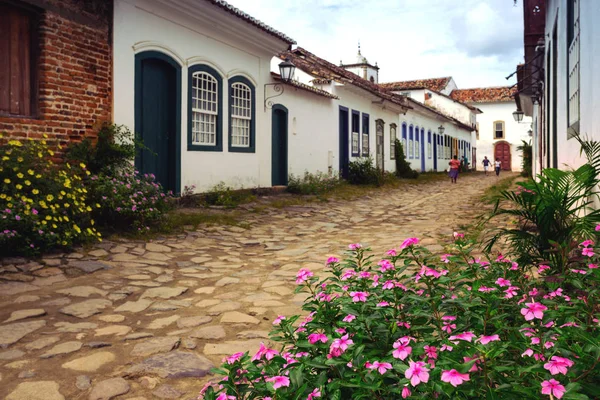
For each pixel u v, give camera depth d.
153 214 9.30
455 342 2.31
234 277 6.69
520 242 4.52
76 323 4.79
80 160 9.14
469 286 3.08
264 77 15.56
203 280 6.54
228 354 4.08
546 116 11.70
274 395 2.02
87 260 7.05
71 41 9.38
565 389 1.74
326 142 20.19
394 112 29.38
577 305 2.69
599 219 4.12
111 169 9.46
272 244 9.14
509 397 1.83
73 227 7.53
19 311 5.04
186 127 12.30
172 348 4.18
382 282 3.03
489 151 57.47
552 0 9.74
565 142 8.15
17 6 8.58
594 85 5.50
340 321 2.56
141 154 11.12
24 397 3.32
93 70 9.83
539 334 2.30
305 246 8.95
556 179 4.46
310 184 17.33
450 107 49.97
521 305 2.77
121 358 3.99
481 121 57.59
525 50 13.00
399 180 26.78
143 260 7.41
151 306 5.37
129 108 10.65
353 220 12.38
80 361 3.91
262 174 15.55
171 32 11.71
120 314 5.09
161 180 11.78
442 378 1.79
